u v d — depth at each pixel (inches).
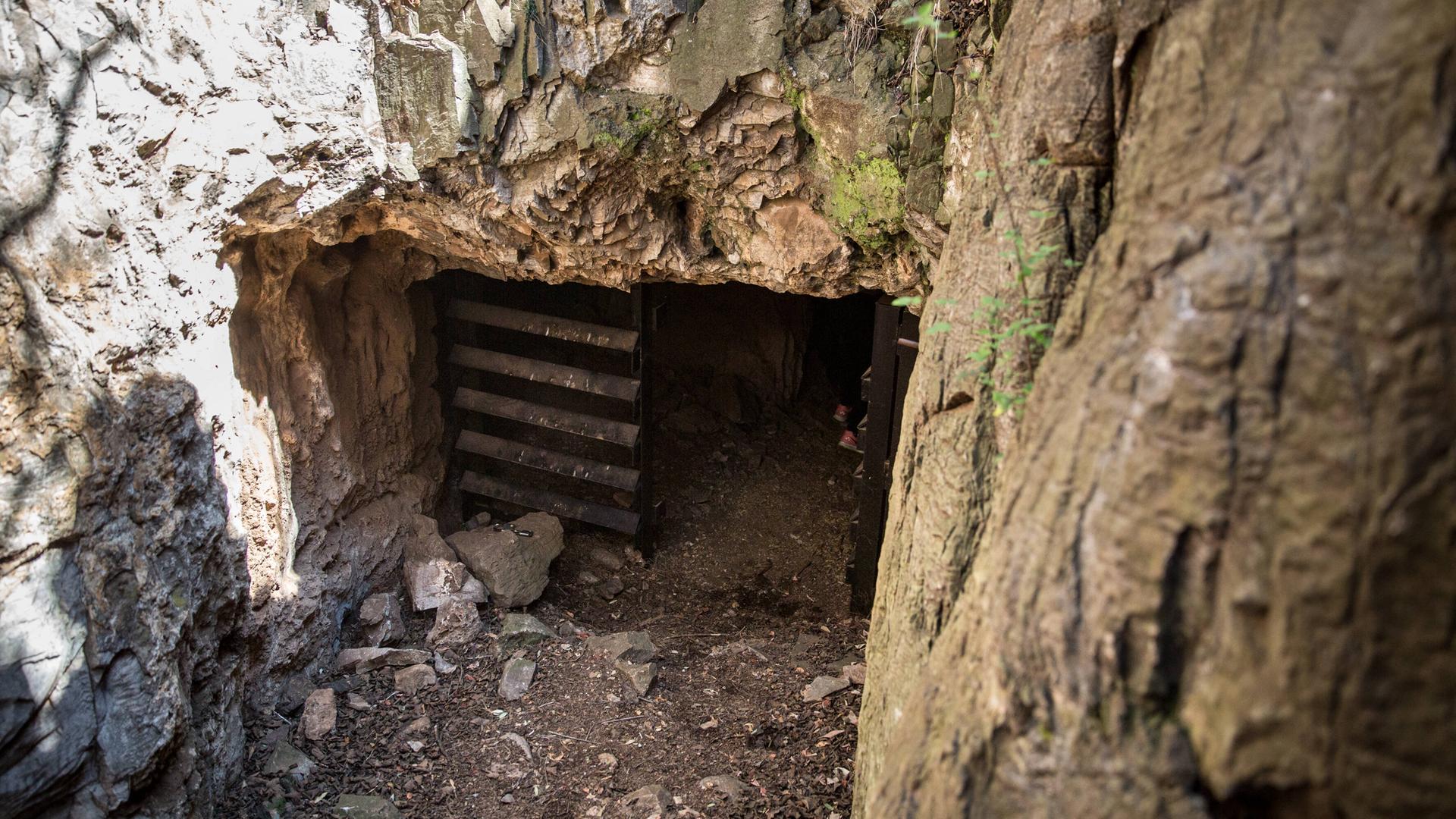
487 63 193.5
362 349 252.4
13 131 135.1
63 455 141.5
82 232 145.6
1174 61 88.7
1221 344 73.8
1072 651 82.0
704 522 339.3
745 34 177.6
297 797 199.0
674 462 363.6
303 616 226.8
